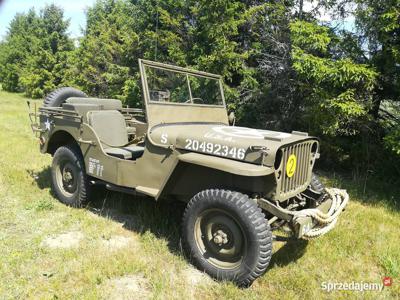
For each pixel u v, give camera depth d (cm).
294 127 830
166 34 1019
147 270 321
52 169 473
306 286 314
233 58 848
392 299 308
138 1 1273
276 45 846
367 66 612
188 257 340
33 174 568
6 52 3006
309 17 819
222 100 458
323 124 651
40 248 349
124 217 435
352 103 592
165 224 405
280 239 327
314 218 311
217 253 318
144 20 1145
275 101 838
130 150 425
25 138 841
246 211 294
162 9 1035
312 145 365
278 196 314
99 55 1484
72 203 452
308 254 366
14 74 2794
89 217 427
